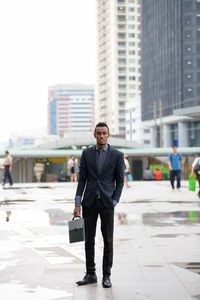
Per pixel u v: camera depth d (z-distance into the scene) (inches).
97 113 7057.1
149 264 255.0
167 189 929.5
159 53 4018.2
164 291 201.5
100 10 6781.5
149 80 4281.5
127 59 6225.4
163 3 3909.9
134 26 6235.2
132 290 203.6
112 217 220.8
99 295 196.5
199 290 202.4
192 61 3558.1
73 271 239.8
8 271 240.1
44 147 1982.0
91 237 221.8
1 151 1801.2
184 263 257.0
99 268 248.4
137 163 1902.1
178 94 3624.5
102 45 6742.1
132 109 5506.9
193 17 3558.1
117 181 222.5
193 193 804.6
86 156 224.1
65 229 393.7
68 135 2283.5
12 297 194.5
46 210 545.3
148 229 386.3
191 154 1827.0
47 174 1820.9
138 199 688.4
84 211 223.8
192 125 3634.4
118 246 309.4
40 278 225.6
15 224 425.7
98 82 6963.6
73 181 1373.0
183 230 379.6
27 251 295.7
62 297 194.2
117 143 2050.9
